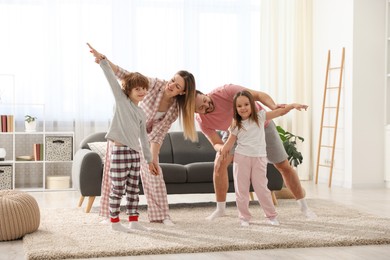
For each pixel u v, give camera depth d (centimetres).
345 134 785
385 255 379
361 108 772
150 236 429
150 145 488
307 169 855
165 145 661
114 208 450
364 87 772
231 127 484
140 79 445
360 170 772
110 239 417
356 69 770
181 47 823
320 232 444
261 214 544
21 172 786
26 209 435
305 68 857
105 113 801
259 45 850
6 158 787
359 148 771
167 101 475
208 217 516
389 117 776
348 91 779
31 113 786
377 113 776
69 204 621
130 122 445
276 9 848
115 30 800
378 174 777
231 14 838
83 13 793
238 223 489
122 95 445
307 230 454
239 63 841
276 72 846
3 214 422
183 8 821
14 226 424
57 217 521
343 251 390
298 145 855
